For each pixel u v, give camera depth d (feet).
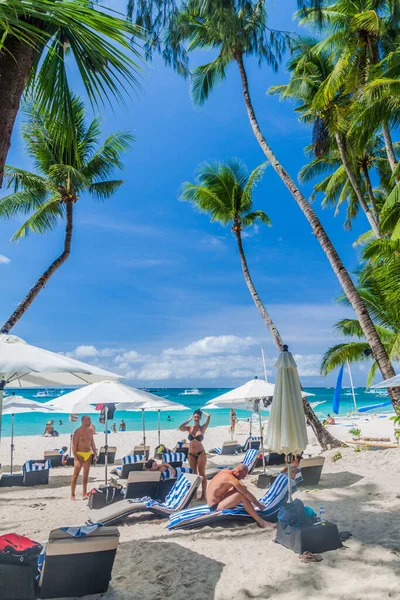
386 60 43.32
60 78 11.25
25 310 44.88
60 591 12.93
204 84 56.18
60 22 9.28
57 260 47.52
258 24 41.60
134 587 13.83
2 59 9.78
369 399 311.47
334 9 49.88
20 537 13.64
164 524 21.53
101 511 22.49
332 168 70.49
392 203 41.86
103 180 53.98
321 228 44.27
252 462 38.06
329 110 49.01
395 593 12.54
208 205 59.16
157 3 15.31
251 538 18.30
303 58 53.83
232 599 12.85
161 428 142.82
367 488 27.14
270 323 49.65
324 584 13.41
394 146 71.10
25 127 47.06
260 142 49.34
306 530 16.14
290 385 19.35
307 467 28.89
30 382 17.99
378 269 42.96
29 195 51.01
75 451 29.89
